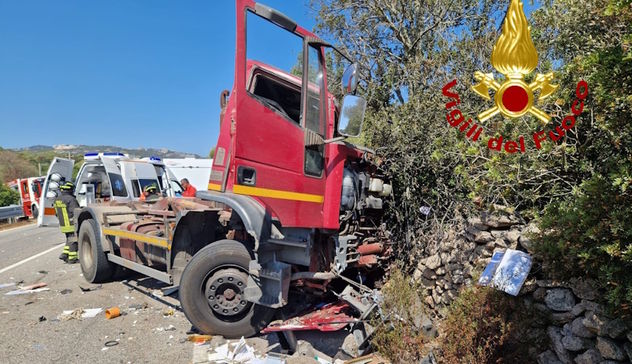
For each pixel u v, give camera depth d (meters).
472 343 2.96
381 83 7.49
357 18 8.10
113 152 10.45
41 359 3.59
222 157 3.70
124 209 6.58
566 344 2.52
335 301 4.45
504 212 3.53
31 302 5.33
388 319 3.50
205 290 3.95
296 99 4.09
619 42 2.92
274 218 3.67
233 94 3.61
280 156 3.75
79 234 6.61
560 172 3.32
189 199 5.41
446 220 5.15
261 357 3.58
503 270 2.92
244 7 3.45
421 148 5.34
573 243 2.48
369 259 4.88
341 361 3.50
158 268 5.32
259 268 3.66
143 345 3.90
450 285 3.96
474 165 3.93
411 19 7.50
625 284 2.12
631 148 2.54
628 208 2.14
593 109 2.94
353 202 4.62
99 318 4.69
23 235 13.85
